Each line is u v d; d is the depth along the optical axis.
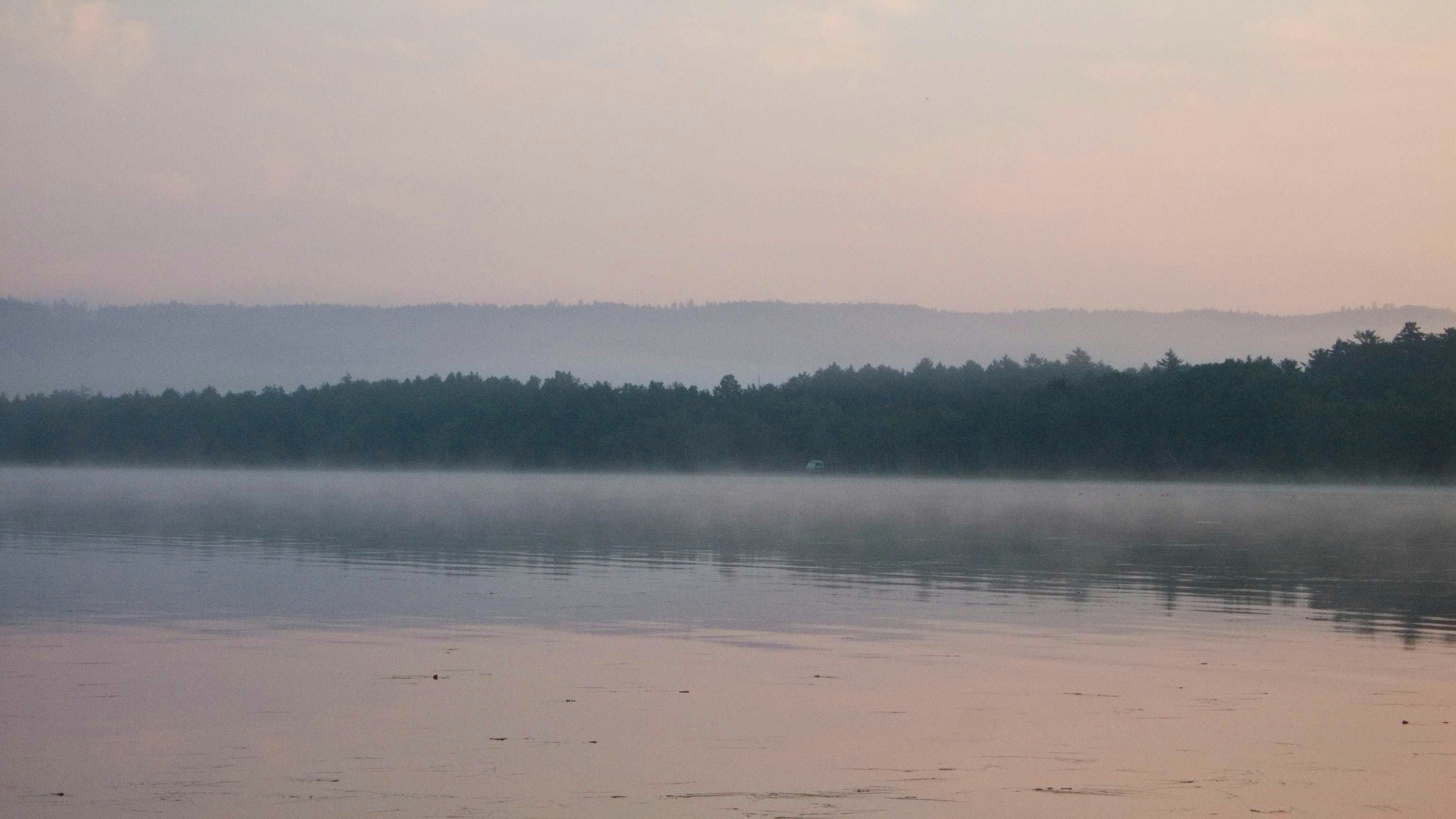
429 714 22.36
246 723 21.67
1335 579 45.16
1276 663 27.38
